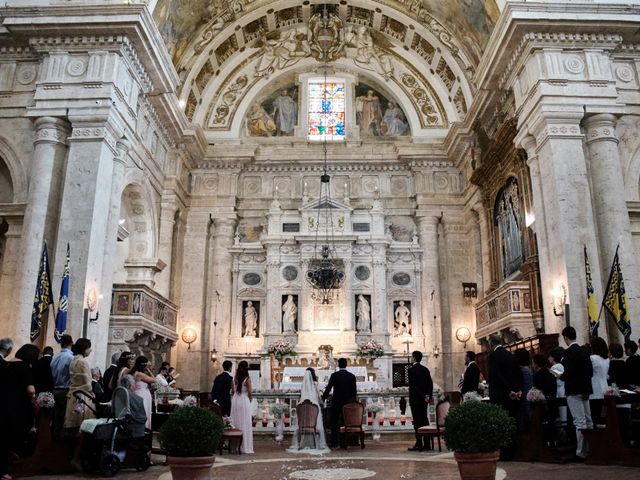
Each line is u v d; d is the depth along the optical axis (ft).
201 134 67.62
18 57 46.26
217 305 68.13
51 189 42.52
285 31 75.10
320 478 20.67
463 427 16.22
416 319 68.74
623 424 24.80
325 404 37.70
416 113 75.00
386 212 72.43
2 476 19.45
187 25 61.11
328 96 76.64
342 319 66.28
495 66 50.01
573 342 25.11
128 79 47.55
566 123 43.19
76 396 24.11
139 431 23.65
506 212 57.31
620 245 41.14
